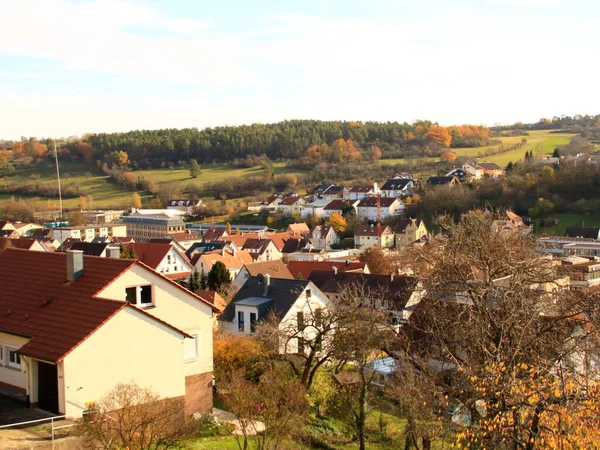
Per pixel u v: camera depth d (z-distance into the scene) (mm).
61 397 24688
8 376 27609
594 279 61562
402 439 33156
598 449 18797
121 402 22078
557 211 132375
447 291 31297
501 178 154125
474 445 23312
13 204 190875
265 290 51062
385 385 33656
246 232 165375
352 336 33844
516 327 24734
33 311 28375
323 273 77750
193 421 28031
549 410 19625
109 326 25844
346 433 33031
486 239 31922
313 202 193750
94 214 187250
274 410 26062
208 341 31938
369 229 147625
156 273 30234
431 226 150750
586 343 25469
